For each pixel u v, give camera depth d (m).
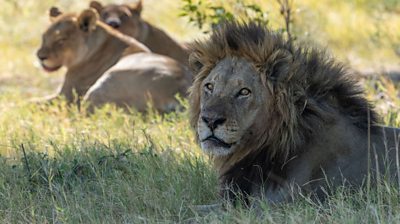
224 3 18.95
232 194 10.45
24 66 25.59
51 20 22.25
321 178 10.18
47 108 18.34
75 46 20.95
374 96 17.17
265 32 10.17
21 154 12.73
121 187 10.98
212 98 9.95
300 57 10.29
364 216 9.47
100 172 11.80
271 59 10.00
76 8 32.59
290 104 10.03
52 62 21.02
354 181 10.22
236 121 9.89
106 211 10.46
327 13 30.53
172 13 31.81
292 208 9.80
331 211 9.58
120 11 23.39
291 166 10.16
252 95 9.97
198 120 10.20
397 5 30.89
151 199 10.66
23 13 31.78
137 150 12.63
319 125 10.23
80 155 12.38
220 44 10.22
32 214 10.22
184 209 10.45
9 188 10.98
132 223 10.02
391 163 10.40
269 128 10.09
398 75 22.47
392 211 9.73
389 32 27.14
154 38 23.77
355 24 29.20
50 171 11.19
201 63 10.52
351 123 10.47
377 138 10.52
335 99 10.48
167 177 11.34
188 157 12.11
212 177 11.23
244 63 10.09
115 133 14.88
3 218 10.40
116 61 21.05
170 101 18.67
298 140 10.12
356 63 24.92
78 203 10.54
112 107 18.08
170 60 19.45
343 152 10.25
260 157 10.25
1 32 29.86
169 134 14.19
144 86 18.70
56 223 10.24
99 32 21.08
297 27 23.61
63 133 14.56
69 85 21.06
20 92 21.69
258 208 10.02
